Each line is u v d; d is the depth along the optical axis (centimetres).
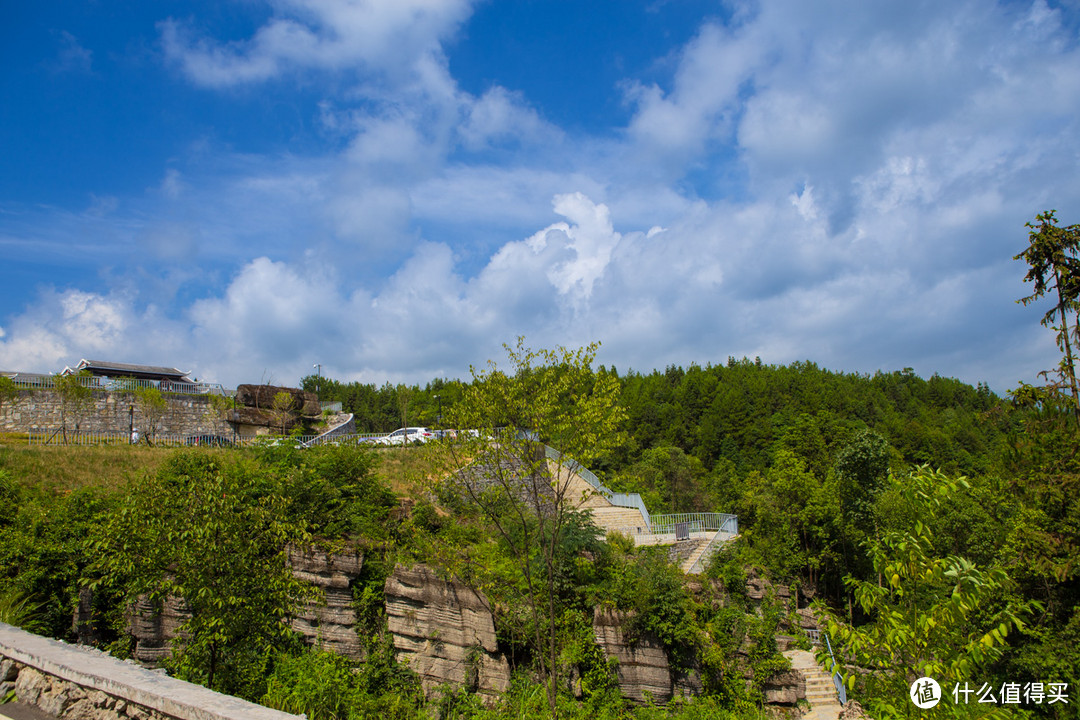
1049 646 1867
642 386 11306
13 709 729
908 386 12431
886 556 875
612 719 1939
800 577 4041
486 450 1681
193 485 1188
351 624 2075
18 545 1988
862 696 928
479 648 2008
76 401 3794
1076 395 1920
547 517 2127
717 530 3416
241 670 1277
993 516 2820
